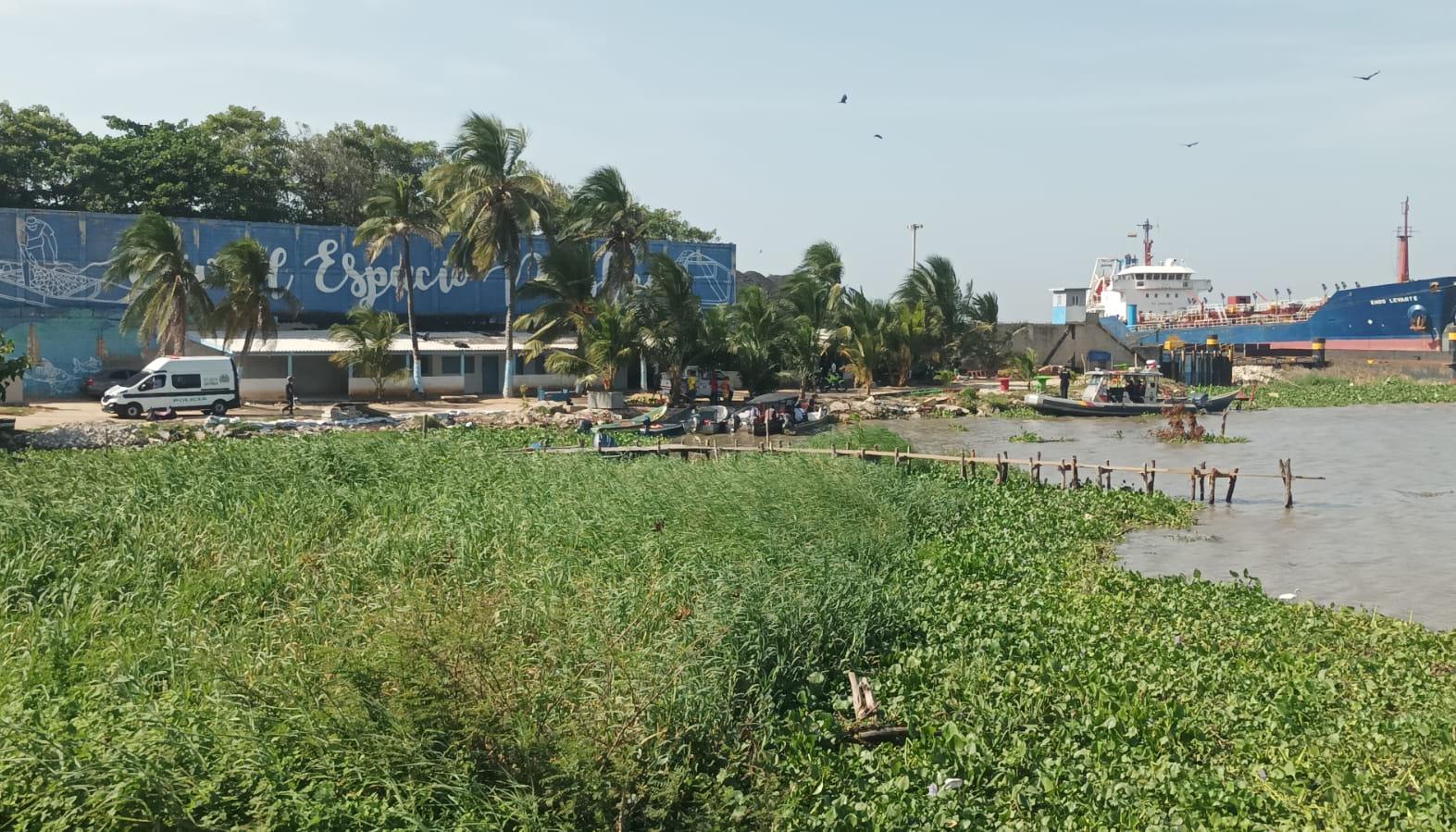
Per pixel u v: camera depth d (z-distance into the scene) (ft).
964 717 37.17
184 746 27.32
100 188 202.28
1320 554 70.90
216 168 208.95
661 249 222.69
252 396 168.66
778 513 66.74
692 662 36.11
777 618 41.93
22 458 83.71
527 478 77.36
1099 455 127.24
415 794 27.37
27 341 170.30
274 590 47.34
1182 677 41.27
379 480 75.20
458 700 30.22
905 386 223.10
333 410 140.05
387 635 32.65
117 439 118.93
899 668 41.42
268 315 164.25
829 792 31.89
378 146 241.96
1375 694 39.73
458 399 177.99
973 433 154.71
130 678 33.76
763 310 199.52
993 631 46.60
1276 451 132.87
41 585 48.14
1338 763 32.78
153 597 46.16
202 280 168.76
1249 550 72.49
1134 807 30.32
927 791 31.73
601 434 107.86
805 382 199.21
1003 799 31.45
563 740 29.45
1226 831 28.81
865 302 212.84
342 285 194.90
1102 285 366.63
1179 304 339.77
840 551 59.21
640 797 29.25
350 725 29.17
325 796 26.53
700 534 60.29
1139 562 68.44
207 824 25.14
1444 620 54.29
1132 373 185.57
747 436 144.15
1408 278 295.28
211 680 34.12
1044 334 264.52
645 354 168.14
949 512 76.54
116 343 176.76
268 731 29.68
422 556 53.01
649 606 43.50
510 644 35.09
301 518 60.39
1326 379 250.16
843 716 38.09
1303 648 46.47
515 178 166.20
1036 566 62.39
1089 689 39.09
